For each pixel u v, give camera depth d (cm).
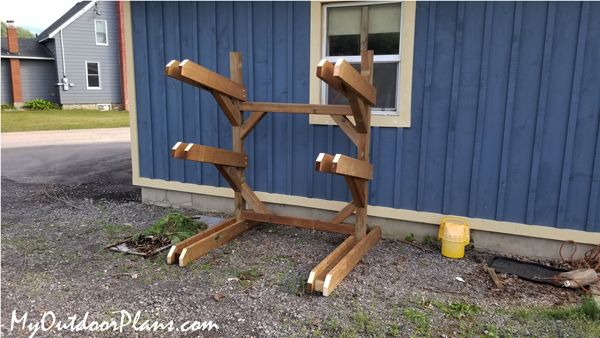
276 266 364
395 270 356
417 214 418
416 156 412
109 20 2328
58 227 467
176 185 542
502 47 370
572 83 353
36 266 361
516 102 372
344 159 320
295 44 449
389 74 421
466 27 378
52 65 2350
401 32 403
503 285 329
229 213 518
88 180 716
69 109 2277
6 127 1492
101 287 323
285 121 464
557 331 264
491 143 385
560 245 374
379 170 427
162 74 528
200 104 511
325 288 307
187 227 446
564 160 363
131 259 377
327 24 439
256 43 469
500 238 394
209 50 497
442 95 395
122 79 2405
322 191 459
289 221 421
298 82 454
